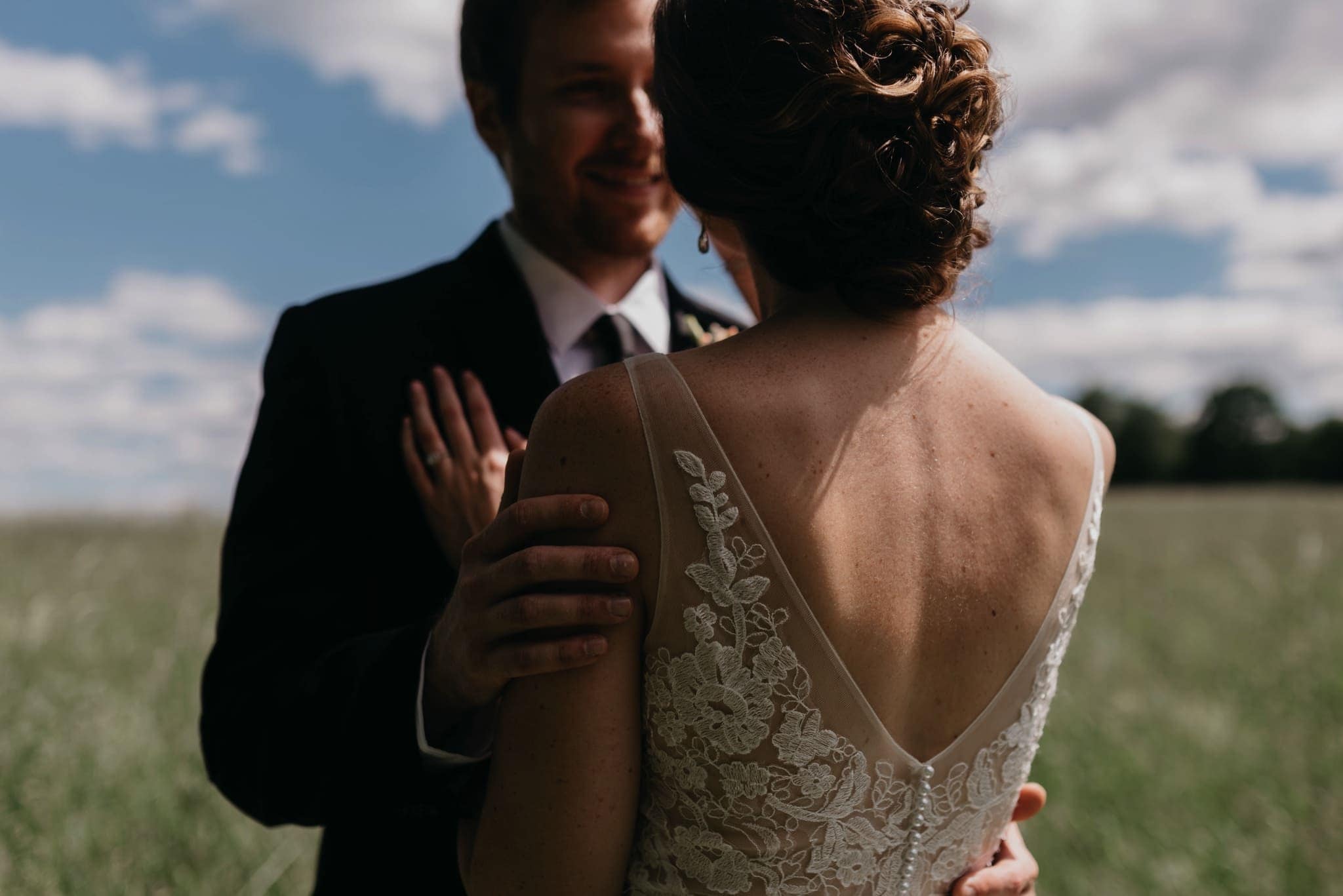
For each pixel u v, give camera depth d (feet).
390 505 5.81
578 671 3.51
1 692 11.68
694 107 3.68
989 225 4.07
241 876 9.26
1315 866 10.81
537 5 6.01
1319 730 14.93
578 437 3.48
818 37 3.53
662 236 6.64
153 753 10.79
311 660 5.30
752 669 3.43
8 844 8.71
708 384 3.47
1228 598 25.05
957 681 3.76
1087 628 22.25
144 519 28.86
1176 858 11.10
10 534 25.48
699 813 3.62
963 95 3.66
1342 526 45.65
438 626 4.32
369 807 4.59
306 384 5.87
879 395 3.66
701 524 3.39
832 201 3.56
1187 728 14.57
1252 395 212.23
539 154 6.23
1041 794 4.76
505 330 6.19
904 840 3.78
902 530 3.59
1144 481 211.61
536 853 3.61
